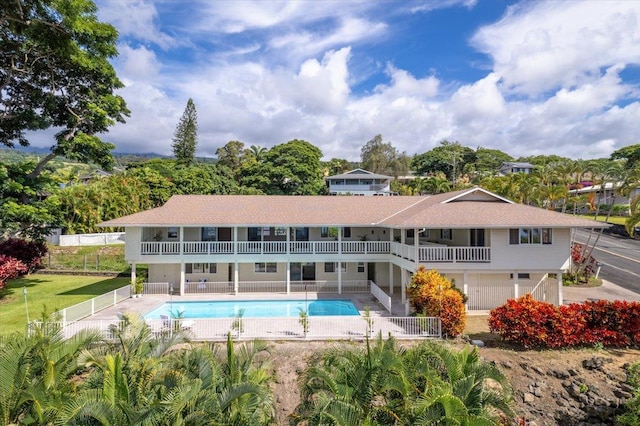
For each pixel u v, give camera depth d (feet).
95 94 97.60
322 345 58.13
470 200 88.33
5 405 35.12
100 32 88.02
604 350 57.62
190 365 40.47
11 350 37.83
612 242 152.87
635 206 98.37
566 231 77.66
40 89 92.73
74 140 91.20
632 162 275.80
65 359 40.47
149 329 48.85
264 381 42.47
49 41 80.79
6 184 83.61
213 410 33.17
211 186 225.35
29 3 76.69
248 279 103.71
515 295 78.07
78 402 32.12
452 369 38.81
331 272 105.50
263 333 62.34
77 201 142.20
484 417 32.37
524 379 51.90
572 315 58.59
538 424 47.03
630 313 58.34
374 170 363.35
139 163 260.83
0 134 98.37
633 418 44.45
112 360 34.22
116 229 153.38
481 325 69.15
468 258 77.56
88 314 71.46
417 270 76.23
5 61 88.79
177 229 103.71
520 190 153.17
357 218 98.99
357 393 35.65
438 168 414.41
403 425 32.91
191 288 97.86
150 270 100.68
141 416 30.73
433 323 61.72
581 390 49.67
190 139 298.15
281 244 97.35
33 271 115.55
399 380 35.14
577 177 175.32
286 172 247.50
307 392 38.96
